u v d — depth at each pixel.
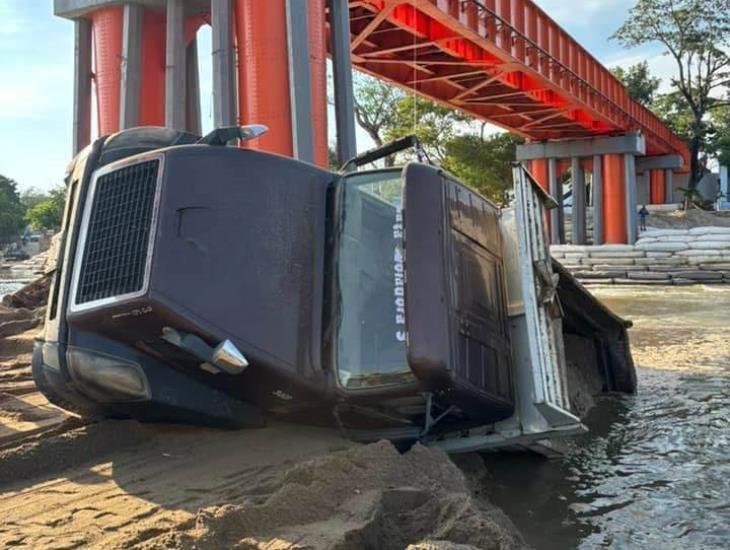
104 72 16.20
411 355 5.25
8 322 13.07
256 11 14.35
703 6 57.38
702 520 6.08
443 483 5.34
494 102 34.78
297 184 5.90
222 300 5.22
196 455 5.84
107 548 4.25
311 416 6.09
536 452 7.50
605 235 42.03
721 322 20.02
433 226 5.54
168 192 5.21
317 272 5.77
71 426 6.56
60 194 94.00
